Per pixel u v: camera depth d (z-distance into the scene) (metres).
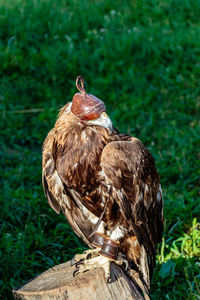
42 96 14.59
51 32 17.56
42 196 9.95
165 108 14.26
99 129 5.74
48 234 9.23
